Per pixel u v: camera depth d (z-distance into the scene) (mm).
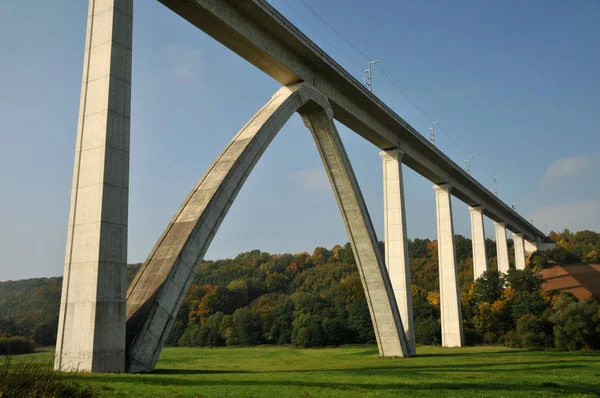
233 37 25172
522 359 34438
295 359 40500
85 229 17578
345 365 29859
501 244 72438
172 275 20203
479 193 60656
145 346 18781
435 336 61062
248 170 25172
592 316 46219
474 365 28875
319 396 14180
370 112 37031
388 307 36375
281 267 135250
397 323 36625
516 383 19047
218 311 95875
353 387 16562
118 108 18562
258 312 92438
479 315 58625
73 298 17297
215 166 24719
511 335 52031
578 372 24594
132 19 19828
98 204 17406
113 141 18156
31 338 54062
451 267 51531
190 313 99812
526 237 87938
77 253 17594
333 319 76938
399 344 36688
